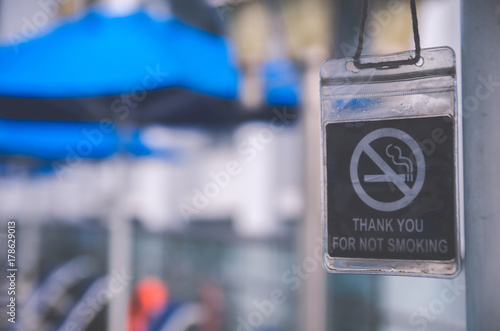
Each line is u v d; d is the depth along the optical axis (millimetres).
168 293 3824
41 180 6148
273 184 6012
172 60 2863
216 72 3055
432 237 747
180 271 5234
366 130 786
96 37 2947
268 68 2738
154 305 3373
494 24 769
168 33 2932
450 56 752
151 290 3416
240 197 6191
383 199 771
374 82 786
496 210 751
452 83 750
